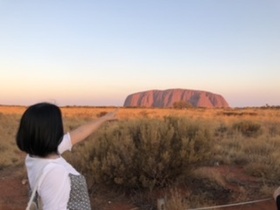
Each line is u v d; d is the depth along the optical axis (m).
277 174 8.35
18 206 7.32
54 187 2.01
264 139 13.48
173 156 7.52
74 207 2.11
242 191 7.31
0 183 8.88
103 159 7.69
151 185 7.32
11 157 11.72
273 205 6.79
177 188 7.57
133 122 8.88
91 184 7.80
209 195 7.24
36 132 2.06
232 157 10.24
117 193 7.56
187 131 8.28
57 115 2.14
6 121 25.00
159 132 7.67
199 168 8.44
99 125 2.88
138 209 6.88
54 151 2.13
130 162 7.46
